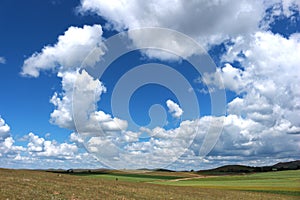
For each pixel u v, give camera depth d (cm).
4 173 4731
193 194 4347
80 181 4666
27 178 4250
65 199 2875
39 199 2716
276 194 5069
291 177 9631
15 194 2825
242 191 5303
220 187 6294
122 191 3922
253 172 12706
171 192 4344
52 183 3988
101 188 4025
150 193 4006
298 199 4528
